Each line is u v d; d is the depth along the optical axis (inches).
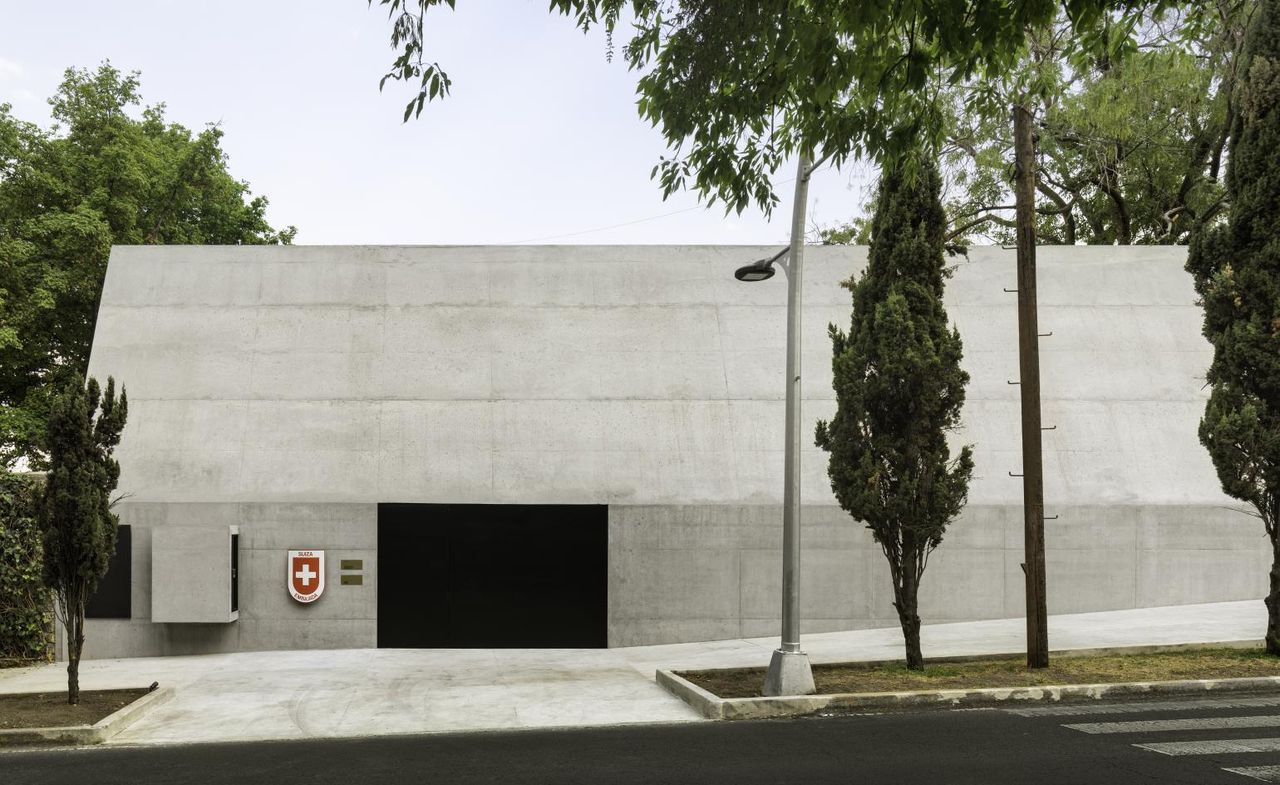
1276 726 354.6
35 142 1068.5
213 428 660.1
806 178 445.7
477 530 639.1
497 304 719.1
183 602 595.5
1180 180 1182.9
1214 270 506.3
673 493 655.1
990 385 703.1
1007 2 284.0
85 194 1069.8
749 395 694.5
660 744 350.3
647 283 734.5
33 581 589.6
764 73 334.6
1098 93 957.8
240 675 530.3
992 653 514.6
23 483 596.4
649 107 360.8
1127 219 1179.3
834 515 655.1
